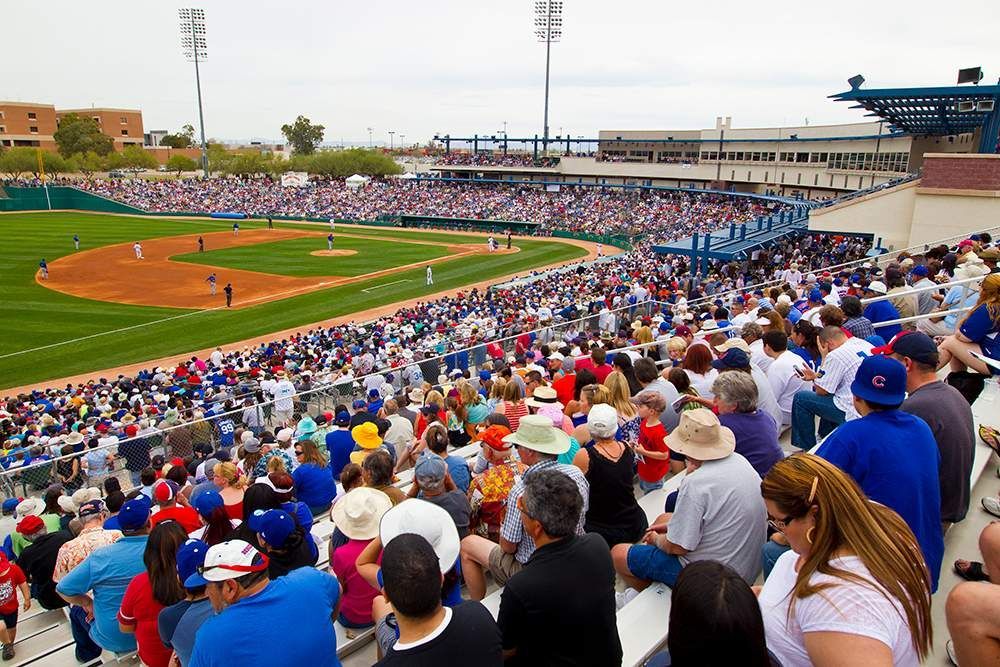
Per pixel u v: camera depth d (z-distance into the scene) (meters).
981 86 24.91
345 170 121.50
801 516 2.88
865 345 6.54
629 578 4.94
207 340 32.06
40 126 137.62
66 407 20.42
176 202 88.06
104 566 5.57
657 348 13.53
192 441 14.80
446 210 81.88
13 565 7.83
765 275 30.03
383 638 4.26
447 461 6.67
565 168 99.12
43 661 6.88
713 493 4.25
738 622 2.47
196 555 4.23
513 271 49.84
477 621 3.10
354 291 42.53
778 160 75.69
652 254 45.91
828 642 2.60
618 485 5.28
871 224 27.84
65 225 72.94
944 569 4.57
